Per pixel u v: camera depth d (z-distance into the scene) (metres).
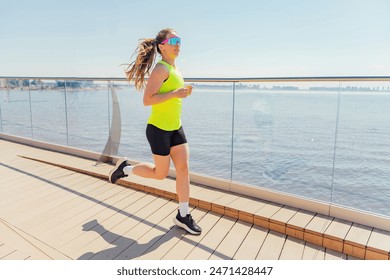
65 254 2.12
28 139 5.43
